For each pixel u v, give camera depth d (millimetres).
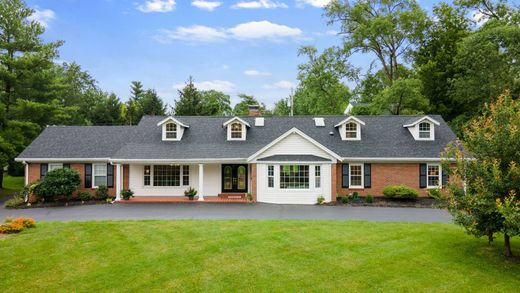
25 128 29172
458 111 38688
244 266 9742
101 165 24688
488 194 9227
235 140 25500
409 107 36000
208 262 10062
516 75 30250
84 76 58219
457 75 34562
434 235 12836
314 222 15422
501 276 8977
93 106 55844
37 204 21781
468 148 10336
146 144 24922
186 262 10062
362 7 39406
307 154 22812
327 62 41312
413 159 23609
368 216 17625
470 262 9961
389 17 38094
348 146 24844
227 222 15383
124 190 23250
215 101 61125
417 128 25312
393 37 38906
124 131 27312
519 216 8422
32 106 28047
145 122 27547
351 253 10797
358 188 24266
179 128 25438
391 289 8281
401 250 11055
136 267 9703
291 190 22281
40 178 24109
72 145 25359
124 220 16141
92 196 24078
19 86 29453
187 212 18875
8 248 11297
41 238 12445
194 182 25062
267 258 10375
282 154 22891
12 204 21266
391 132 26078
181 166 25000
